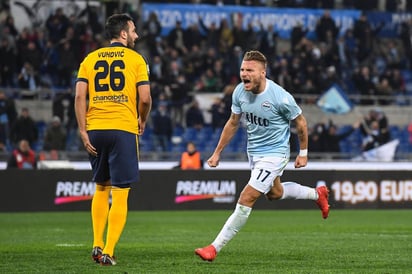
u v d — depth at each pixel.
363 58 77.75
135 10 75.62
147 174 54.22
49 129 60.72
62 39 68.50
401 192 58.41
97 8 72.94
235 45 74.00
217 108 67.44
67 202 53.16
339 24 80.19
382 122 68.56
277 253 26.91
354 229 39.84
